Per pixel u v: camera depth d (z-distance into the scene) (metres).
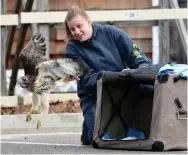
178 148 10.88
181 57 22.36
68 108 17.78
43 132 16.77
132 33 23.19
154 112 10.84
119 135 11.66
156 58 23.16
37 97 12.09
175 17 19.16
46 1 19.34
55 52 22.75
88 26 11.88
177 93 10.74
